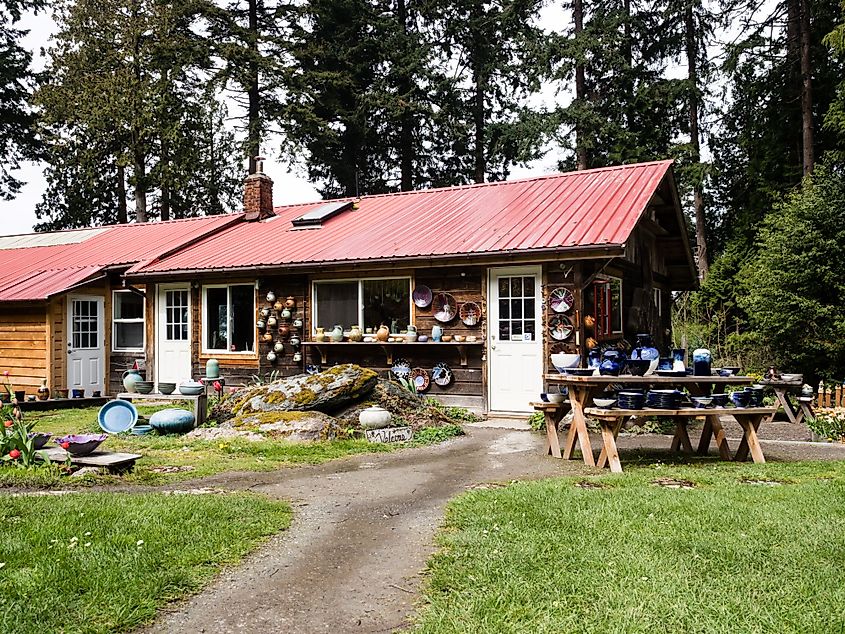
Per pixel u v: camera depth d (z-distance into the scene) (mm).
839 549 4434
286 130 27312
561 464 7848
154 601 3795
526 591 3854
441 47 29609
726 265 21484
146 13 25578
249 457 8273
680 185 24281
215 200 29594
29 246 20469
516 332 11703
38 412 12969
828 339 15070
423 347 12492
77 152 26453
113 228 20328
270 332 13945
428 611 3686
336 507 5938
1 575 4020
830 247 15039
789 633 3330
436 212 14414
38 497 5875
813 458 8172
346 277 13156
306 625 3576
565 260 10930
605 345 11586
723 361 18734
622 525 4984
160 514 5285
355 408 10289
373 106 28234
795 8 21125
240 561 4512
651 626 3402
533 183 14711
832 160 18281
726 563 4219
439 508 5879
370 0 30312
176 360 15195
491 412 11820
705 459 8195
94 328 15828
